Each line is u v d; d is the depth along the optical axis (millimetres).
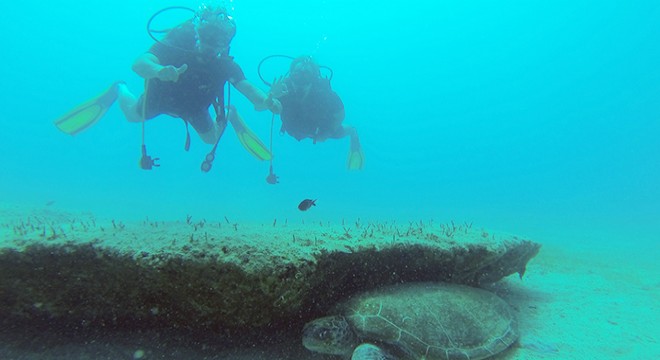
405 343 1306
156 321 1301
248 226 1759
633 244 4152
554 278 2439
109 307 1254
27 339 1218
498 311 1554
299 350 1340
